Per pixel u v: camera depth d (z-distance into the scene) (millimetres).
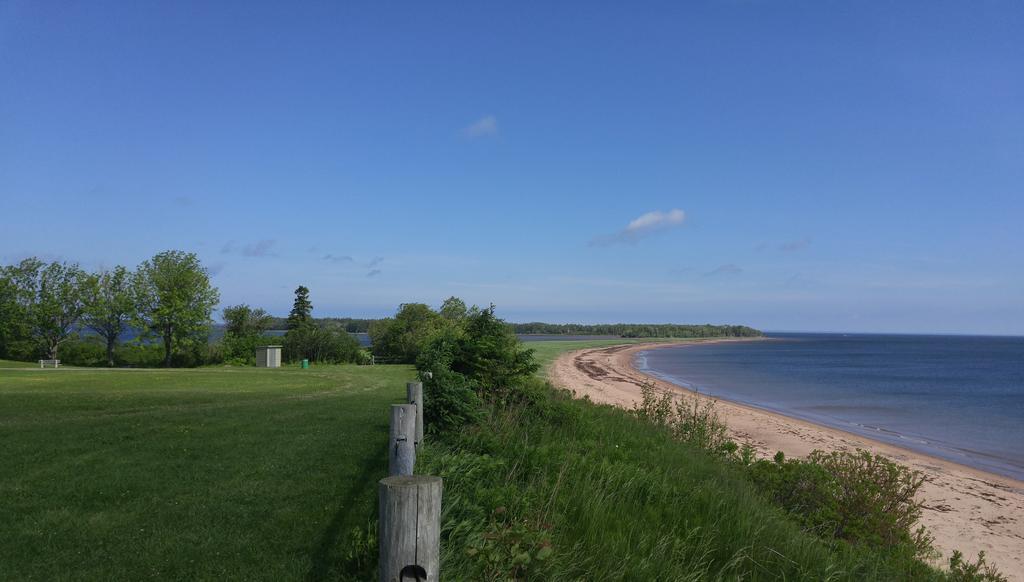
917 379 62688
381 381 24781
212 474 7738
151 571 4930
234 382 23875
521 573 4809
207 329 49344
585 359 78312
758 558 6188
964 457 22547
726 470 9766
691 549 6078
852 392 47594
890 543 7918
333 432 10883
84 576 4824
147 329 49000
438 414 8898
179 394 18078
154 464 8234
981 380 62000
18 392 18312
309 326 50562
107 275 50625
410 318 47625
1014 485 18141
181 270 49406
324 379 25938
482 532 5059
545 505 6117
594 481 7258
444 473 6203
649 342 184500
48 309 51094
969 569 7707
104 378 26016
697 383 52406
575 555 5273
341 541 5504
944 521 14008
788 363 91062
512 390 11625
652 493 7422
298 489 7094
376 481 7469
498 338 11992
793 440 23750
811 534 7531
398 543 2801
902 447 23875
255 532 5734
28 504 6453
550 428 10445
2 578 4758
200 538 5582
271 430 11008
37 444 9484
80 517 6086
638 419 14617
